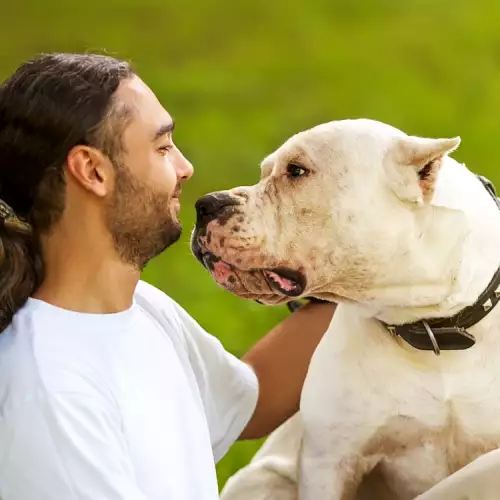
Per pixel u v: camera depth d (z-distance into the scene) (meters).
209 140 20.53
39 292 5.57
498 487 6.20
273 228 6.61
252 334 12.60
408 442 6.80
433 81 24.34
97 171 5.46
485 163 18.73
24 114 5.44
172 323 6.20
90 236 5.52
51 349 5.30
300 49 26.62
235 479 7.46
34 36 26.39
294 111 22.45
